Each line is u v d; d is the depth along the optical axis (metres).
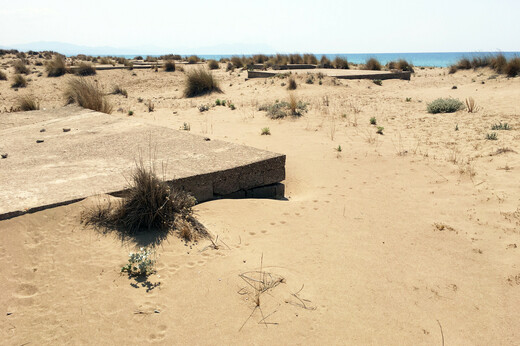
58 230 3.47
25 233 3.35
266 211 4.68
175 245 3.60
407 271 3.53
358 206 5.04
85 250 3.32
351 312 2.94
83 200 3.84
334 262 3.62
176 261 3.38
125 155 5.75
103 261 3.23
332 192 5.60
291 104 12.02
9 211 3.46
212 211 4.50
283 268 3.46
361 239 4.11
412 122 10.76
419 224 4.52
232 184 5.08
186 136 7.01
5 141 6.93
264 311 2.88
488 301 3.12
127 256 3.34
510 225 4.41
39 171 4.96
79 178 4.61
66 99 14.27
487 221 4.55
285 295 3.08
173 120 11.63
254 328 2.71
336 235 4.18
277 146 8.38
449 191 5.57
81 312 2.75
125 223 3.68
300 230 4.25
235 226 4.21
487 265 3.64
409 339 2.69
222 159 5.40
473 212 4.82
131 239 3.57
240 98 16.20
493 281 3.39
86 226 3.58
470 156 7.16
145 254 3.29
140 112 13.30
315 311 2.92
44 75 21.92
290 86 17.67
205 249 3.63
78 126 8.34
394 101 14.73
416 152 7.69
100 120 9.01
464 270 3.56
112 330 2.62
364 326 2.79
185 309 2.85
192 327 2.69
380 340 2.67
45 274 3.03
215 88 18.03
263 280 3.24
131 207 3.74
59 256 3.21
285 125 10.67
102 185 4.30
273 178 5.55
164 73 24.34
